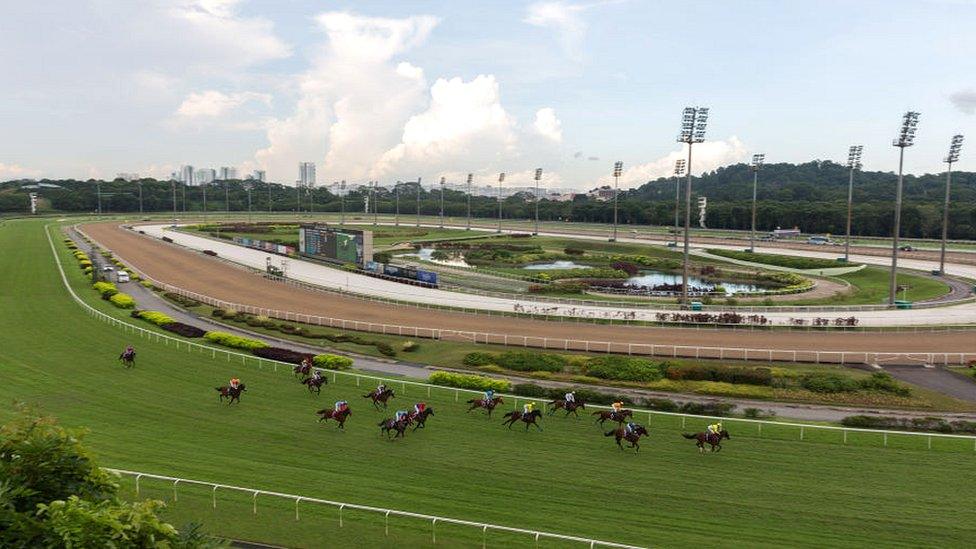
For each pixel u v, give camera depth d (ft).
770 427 87.56
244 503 62.95
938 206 442.91
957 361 120.78
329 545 55.83
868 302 195.72
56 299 184.55
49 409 90.33
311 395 102.83
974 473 72.90
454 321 159.63
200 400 98.63
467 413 94.53
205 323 160.35
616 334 144.46
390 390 98.99
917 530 60.29
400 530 58.80
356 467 73.72
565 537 54.34
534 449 80.48
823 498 66.95
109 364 117.80
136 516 32.27
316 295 199.00
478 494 67.26
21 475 34.58
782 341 137.08
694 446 81.92
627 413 86.48
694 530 60.13
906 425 87.15
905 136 178.09
